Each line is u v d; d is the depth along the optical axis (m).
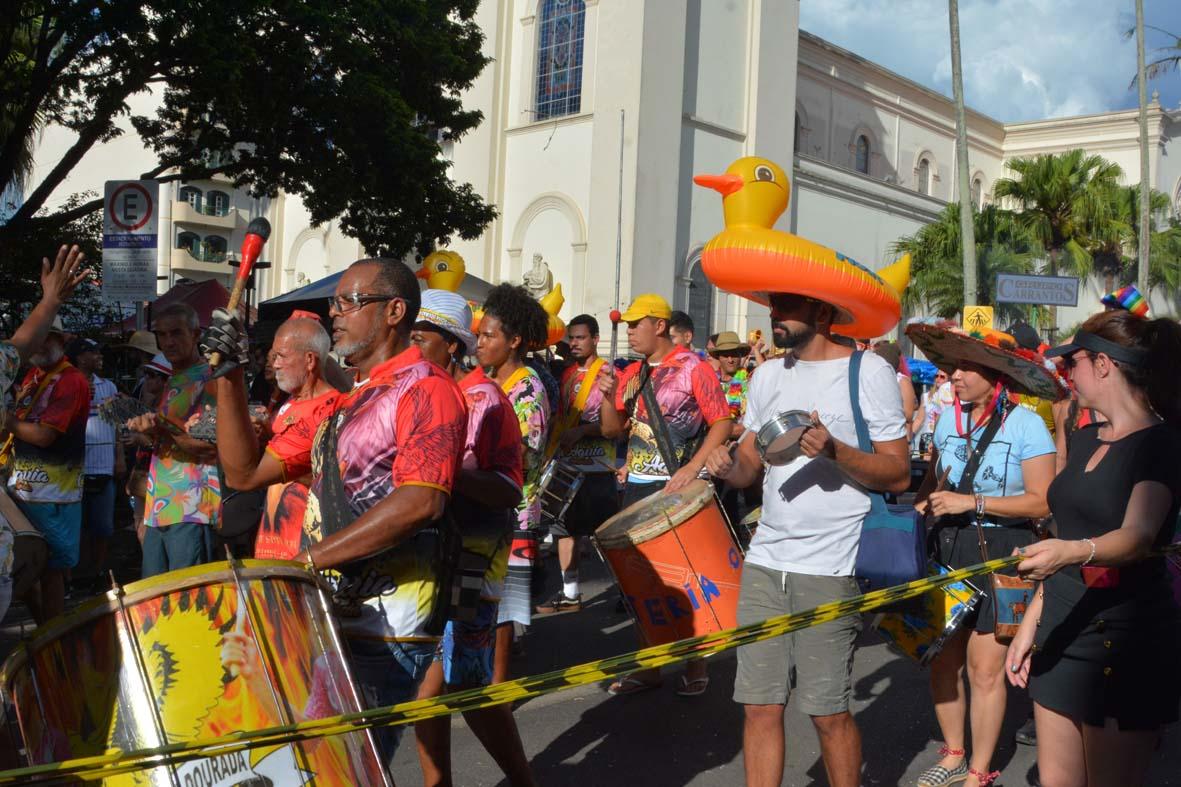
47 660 2.25
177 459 5.55
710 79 29.12
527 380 5.05
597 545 4.97
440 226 17.72
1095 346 3.22
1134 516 3.03
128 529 10.95
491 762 4.82
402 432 2.89
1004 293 16.41
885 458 3.58
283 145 15.61
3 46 13.34
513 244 29.95
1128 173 45.91
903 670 6.48
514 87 30.31
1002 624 3.70
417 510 2.77
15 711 2.28
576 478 5.72
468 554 3.54
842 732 3.62
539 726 5.36
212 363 2.94
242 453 3.22
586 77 28.55
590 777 4.69
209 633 2.30
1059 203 33.12
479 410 3.63
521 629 5.01
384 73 15.97
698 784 4.63
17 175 20.66
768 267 3.63
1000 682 4.34
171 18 13.13
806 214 31.66
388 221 17.00
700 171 28.84
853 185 33.34
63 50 13.88
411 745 5.07
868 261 34.06
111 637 2.23
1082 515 3.22
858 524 3.68
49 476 5.96
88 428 8.21
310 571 2.58
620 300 26.75
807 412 3.60
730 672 6.37
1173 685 3.12
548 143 29.25
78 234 16.50
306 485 3.76
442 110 17.58
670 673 6.35
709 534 4.79
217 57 13.52
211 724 2.25
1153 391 3.16
